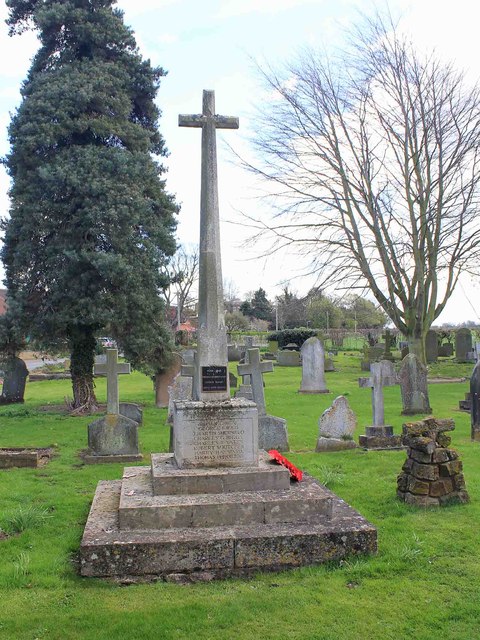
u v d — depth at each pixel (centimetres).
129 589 524
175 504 598
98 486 759
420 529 660
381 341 5584
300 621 465
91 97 1819
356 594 510
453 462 755
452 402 1917
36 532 668
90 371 1872
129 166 1833
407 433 770
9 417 1733
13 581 534
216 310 730
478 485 841
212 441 681
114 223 1788
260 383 1206
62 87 1808
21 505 776
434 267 2423
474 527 665
